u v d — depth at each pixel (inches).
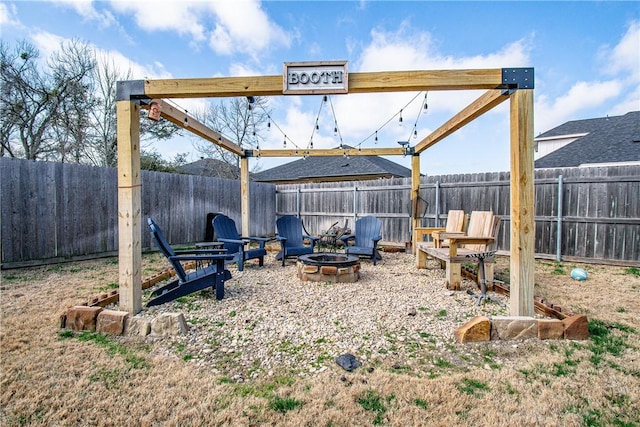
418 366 83.8
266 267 211.5
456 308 128.6
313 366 83.7
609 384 74.9
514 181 108.2
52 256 210.4
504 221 257.3
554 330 99.0
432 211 290.7
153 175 272.4
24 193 196.5
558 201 235.8
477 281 165.9
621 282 172.9
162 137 485.1
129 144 111.7
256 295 145.1
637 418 63.8
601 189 223.0
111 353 88.5
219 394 70.7
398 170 565.3
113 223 243.9
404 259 246.1
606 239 221.5
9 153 377.4
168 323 100.4
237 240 201.6
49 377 76.3
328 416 63.7
